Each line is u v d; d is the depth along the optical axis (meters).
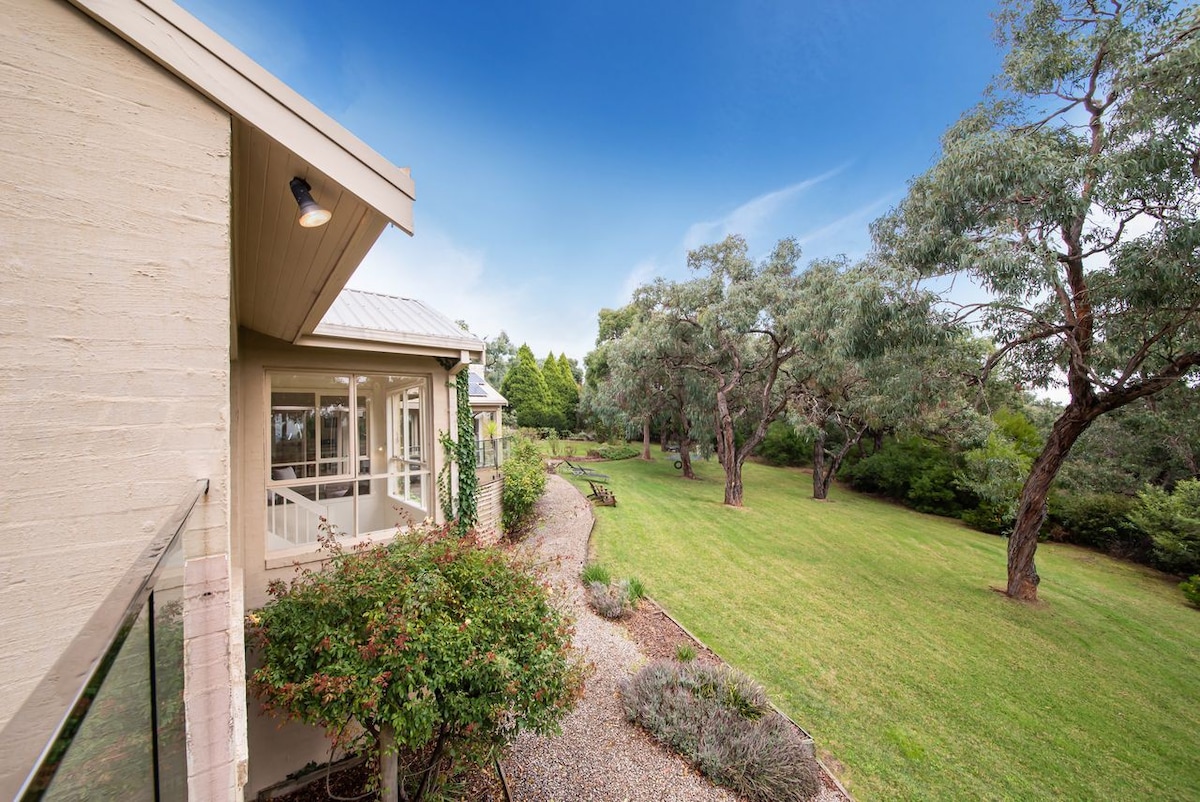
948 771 4.11
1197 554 9.43
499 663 2.58
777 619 6.77
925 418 13.03
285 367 4.25
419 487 5.56
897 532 12.39
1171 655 6.61
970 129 6.83
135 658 0.79
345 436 5.82
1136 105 5.20
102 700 0.62
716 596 7.41
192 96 1.41
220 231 1.42
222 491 1.40
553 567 7.66
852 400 13.20
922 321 7.11
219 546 1.39
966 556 10.68
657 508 13.00
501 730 3.05
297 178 1.81
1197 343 6.06
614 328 28.91
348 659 2.60
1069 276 6.66
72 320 1.22
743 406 16.44
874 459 17.59
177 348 1.34
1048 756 4.43
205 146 1.42
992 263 5.88
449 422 5.25
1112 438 12.40
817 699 4.96
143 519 1.28
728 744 3.86
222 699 1.41
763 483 19.09
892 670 5.66
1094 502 11.85
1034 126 6.56
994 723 4.83
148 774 0.88
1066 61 6.00
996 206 6.27
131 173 1.30
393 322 4.96
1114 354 6.88
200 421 1.37
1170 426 9.77
